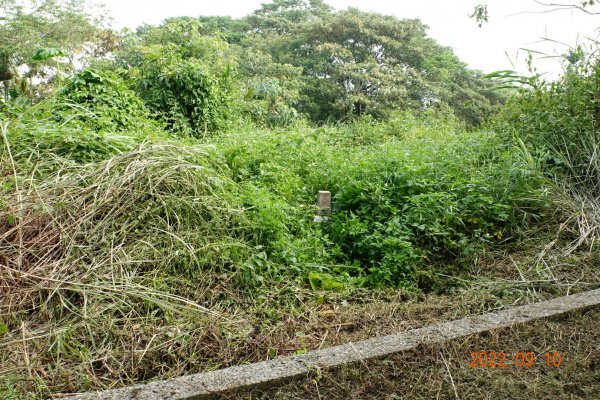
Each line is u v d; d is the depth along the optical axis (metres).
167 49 9.93
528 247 4.03
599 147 4.88
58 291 2.84
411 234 3.87
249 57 19.64
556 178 4.73
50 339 2.55
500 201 4.26
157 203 3.46
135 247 3.18
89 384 2.29
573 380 2.22
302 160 5.54
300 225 4.04
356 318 3.00
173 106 7.66
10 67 15.43
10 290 2.89
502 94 23.58
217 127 8.06
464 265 3.80
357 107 22.53
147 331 2.67
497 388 2.16
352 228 3.92
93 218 3.33
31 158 4.05
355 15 24.33
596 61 5.50
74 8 18.28
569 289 3.35
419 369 2.28
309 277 3.45
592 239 3.97
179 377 2.15
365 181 4.54
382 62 24.69
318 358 2.29
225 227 3.57
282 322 2.96
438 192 4.21
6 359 2.43
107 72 6.80
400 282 3.55
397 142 6.76
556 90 5.46
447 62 24.89
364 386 2.16
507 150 5.07
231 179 4.56
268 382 2.12
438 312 3.10
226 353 2.59
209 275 3.18
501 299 3.29
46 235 3.25
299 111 20.33
